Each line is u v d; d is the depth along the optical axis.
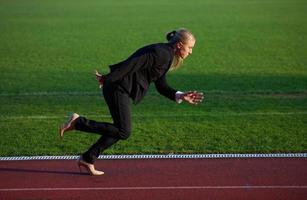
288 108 12.45
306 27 26.38
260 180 7.98
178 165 8.68
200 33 25.48
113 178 8.12
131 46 22.39
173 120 11.52
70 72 17.28
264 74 16.61
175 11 33.53
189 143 9.91
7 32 26.05
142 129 10.86
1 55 20.36
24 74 16.95
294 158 8.98
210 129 10.81
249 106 12.70
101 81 7.88
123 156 9.16
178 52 7.78
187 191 7.59
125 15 31.98
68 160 9.02
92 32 26.00
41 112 12.34
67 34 25.44
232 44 22.42
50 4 37.69
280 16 30.42
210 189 7.65
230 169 8.47
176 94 7.99
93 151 8.12
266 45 22.02
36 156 9.26
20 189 7.74
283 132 10.53
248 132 10.56
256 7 34.78
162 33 25.61
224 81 15.70
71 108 12.71
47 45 22.58
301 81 15.49
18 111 12.44
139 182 7.95
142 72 7.69
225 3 37.47
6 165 8.78
